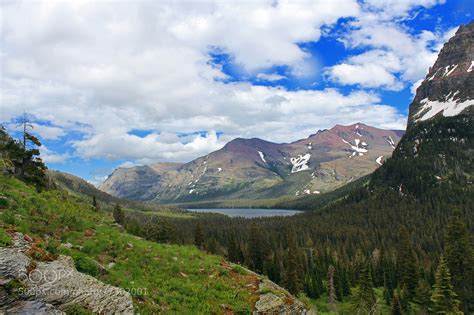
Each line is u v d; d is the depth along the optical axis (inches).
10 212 733.9
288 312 785.6
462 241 3078.2
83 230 852.6
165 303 633.6
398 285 3484.3
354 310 2699.3
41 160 1747.0
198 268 866.8
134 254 815.1
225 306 708.0
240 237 5708.7
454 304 2391.7
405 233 3595.0
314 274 3772.1
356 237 5772.6
